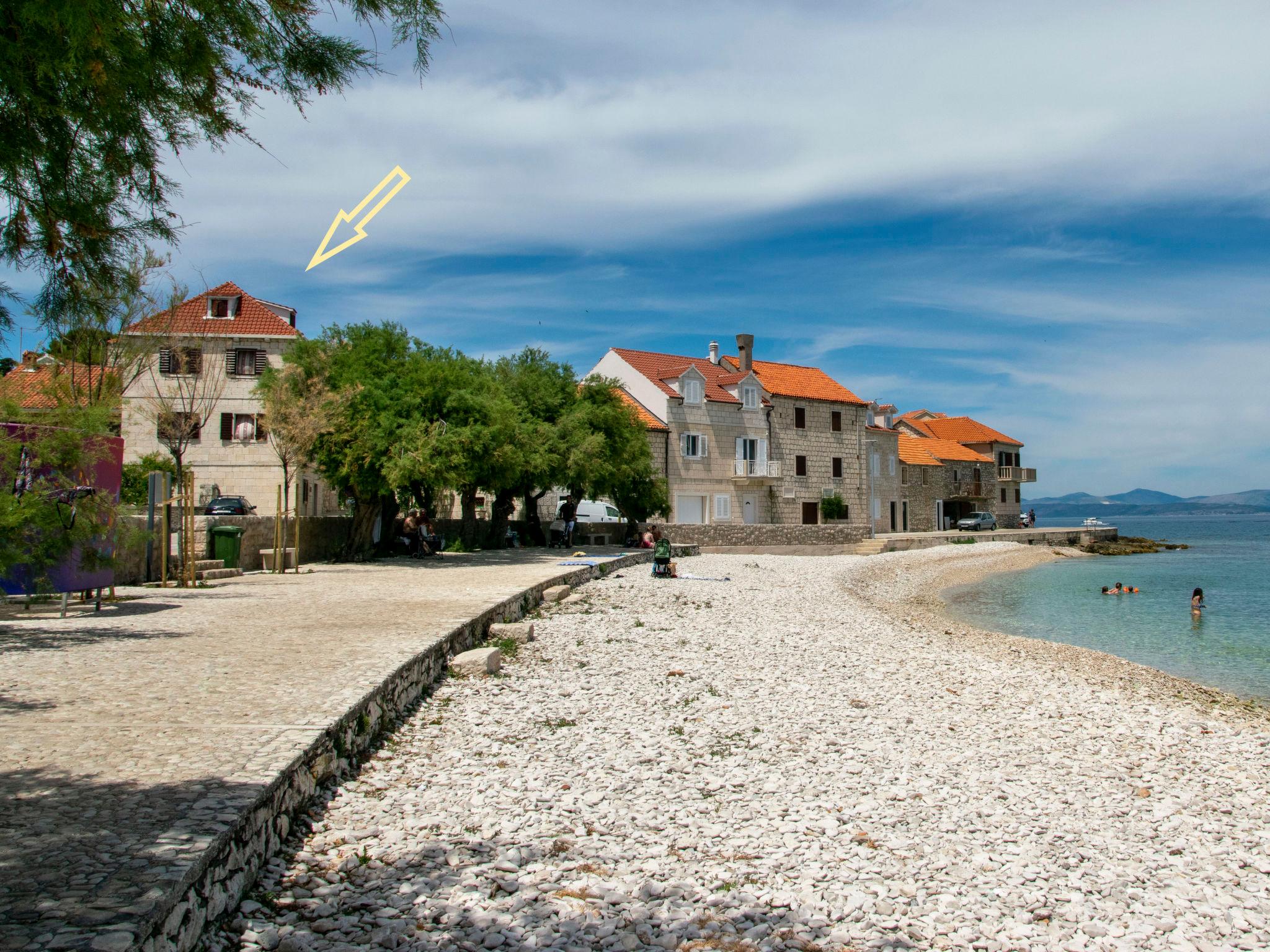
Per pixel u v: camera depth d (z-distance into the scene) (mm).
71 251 4676
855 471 62656
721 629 17188
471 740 8250
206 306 44406
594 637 15086
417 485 31875
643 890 5309
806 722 10047
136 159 4477
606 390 41812
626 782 7441
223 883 4340
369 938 4352
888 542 53219
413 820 6031
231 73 4465
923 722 10523
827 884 5652
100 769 5340
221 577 22109
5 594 11930
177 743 5945
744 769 8102
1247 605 30234
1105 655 18516
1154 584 38719
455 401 29859
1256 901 6047
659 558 28234
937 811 7348
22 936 3207
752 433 56750
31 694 7516
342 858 5297
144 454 42312
